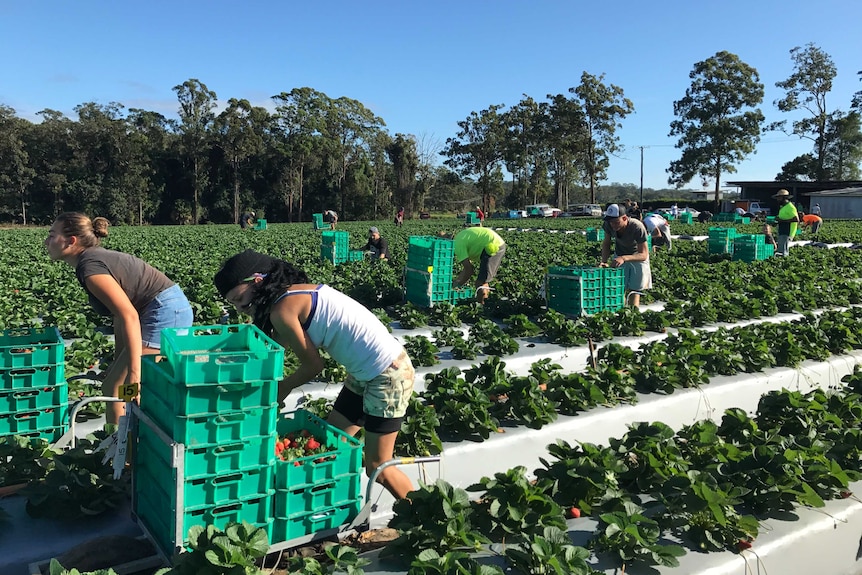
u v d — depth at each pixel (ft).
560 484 16.35
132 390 15.03
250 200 274.16
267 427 13.06
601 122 300.20
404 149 307.99
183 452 12.16
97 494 15.05
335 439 15.21
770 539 15.17
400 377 14.70
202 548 11.62
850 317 38.34
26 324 35.12
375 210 300.61
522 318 36.42
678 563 13.41
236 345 14.58
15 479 16.30
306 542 14.20
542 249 81.00
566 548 12.98
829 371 31.55
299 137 271.08
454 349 31.99
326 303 14.15
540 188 355.77
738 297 44.42
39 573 12.80
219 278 13.98
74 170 237.25
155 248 88.12
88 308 38.91
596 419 23.52
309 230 149.38
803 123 280.31
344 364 14.74
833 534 16.14
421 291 43.24
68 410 19.38
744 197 281.74
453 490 14.08
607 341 35.45
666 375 26.45
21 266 59.72
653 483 17.25
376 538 15.23
